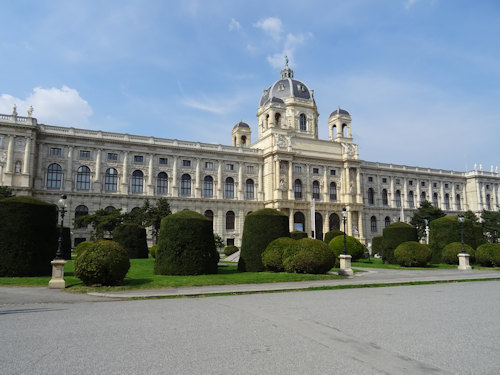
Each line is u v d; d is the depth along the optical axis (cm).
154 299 1995
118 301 1916
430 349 1066
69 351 1031
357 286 2586
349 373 872
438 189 11612
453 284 2784
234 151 8794
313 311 1636
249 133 10712
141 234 5234
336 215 9606
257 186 9012
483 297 2086
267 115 10112
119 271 2342
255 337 1186
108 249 2344
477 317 1512
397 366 923
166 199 7306
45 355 995
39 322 1398
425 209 9144
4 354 1005
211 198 8331
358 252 4862
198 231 3028
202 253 3003
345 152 9731
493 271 3734
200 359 964
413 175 11206
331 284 2578
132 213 6406
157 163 7919
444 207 11562
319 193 9475
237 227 8581
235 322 1404
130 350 1040
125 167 7544
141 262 4275
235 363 934
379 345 1105
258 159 9069
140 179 7769
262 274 3003
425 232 8862
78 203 7069
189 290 2267
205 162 8469
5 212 2725
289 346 1088
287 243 3206
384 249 4800
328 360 964
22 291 2180
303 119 10331
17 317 1494
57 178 7025
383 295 2164
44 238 2842
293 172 9131
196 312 1606
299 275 2916
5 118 6500
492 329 1306
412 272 3606
